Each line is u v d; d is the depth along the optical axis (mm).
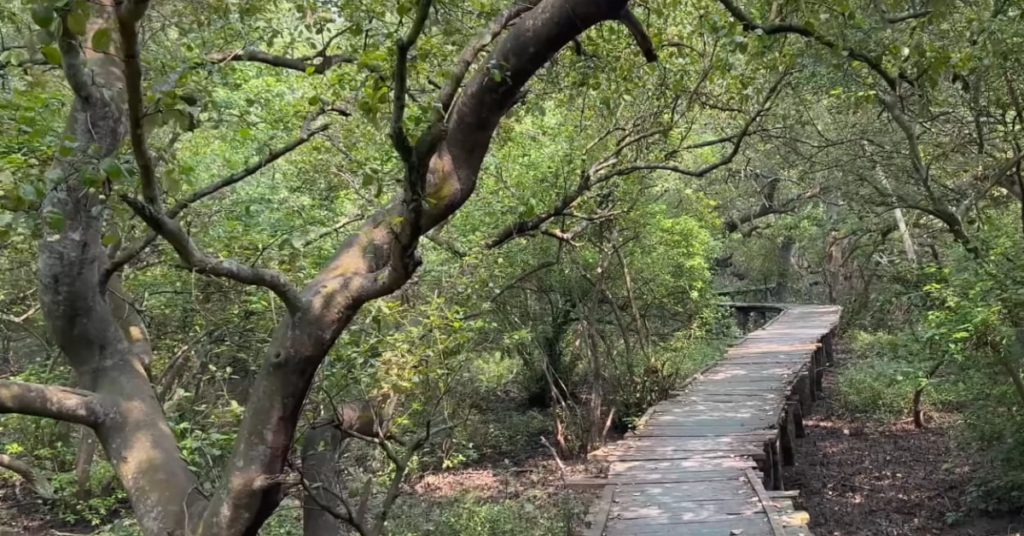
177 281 7070
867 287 21469
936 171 12148
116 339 4020
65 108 5566
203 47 6258
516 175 9656
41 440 9422
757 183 20578
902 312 17250
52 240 3752
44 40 2846
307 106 7453
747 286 28047
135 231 5508
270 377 3512
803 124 11789
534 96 8523
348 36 6770
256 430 3490
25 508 9602
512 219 9750
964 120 10984
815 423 14234
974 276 8336
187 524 3521
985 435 9414
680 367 14047
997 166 10875
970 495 9664
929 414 13797
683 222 13078
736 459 8297
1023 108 9977
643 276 13281
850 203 13172
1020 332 7797
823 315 21312
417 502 9578
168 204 5406
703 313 15172
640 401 13141
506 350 12430
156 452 3744
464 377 11312
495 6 6691
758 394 11547
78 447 9641
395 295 7527
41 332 9336
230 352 7016
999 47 7836
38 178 3225
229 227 6312
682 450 8703
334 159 8094
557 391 13672
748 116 10211
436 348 6281
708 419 10125
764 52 7766
